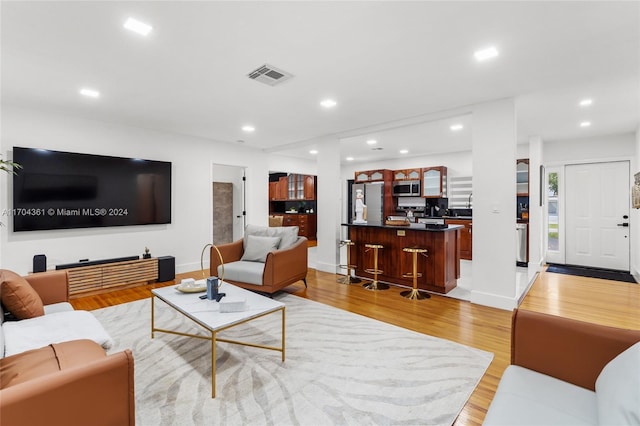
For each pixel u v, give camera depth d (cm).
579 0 179
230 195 692
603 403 102
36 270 361
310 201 939
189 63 259
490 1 180
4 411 98
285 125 457
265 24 203
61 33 212
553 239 579
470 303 361
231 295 253
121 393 123
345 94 330
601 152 521
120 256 446
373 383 199
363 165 888
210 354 238
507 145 336
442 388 194
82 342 172
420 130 509
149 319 308
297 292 404
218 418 166
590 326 131
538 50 237
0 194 354
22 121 368
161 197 483
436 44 229
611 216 520
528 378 133
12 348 167
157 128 473
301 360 228
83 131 413
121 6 183
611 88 312
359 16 195
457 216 686
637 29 207
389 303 361
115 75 281
